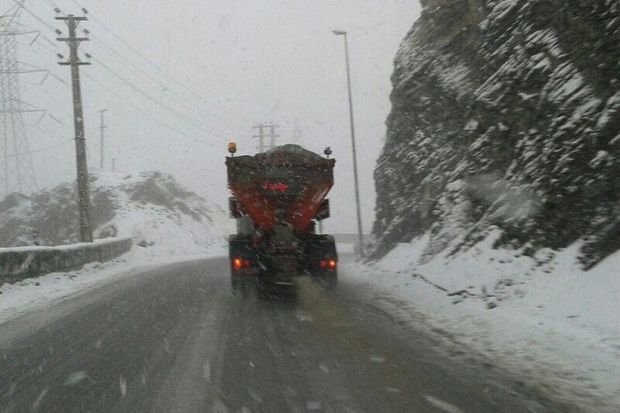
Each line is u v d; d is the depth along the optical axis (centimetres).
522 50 1312
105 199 4634
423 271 1422
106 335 928
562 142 1096
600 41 1052
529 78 1248
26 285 1609
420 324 966
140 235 4003
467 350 772
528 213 1150
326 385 635
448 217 1545
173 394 610
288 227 1341
